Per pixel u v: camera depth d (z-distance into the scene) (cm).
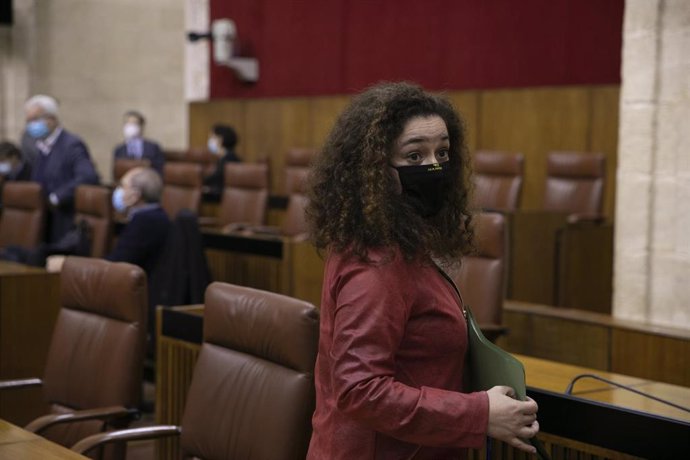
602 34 758
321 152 199
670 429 234
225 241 621
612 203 748
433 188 193
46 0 1222
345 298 187
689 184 388
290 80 1008
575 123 770
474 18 843
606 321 393
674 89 391
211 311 281
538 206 799
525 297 536
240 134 1055
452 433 182
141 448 387
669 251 396
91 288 336
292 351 255
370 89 201
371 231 187
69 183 674
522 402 185
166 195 801
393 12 907
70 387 336
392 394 180
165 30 1296
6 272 459
